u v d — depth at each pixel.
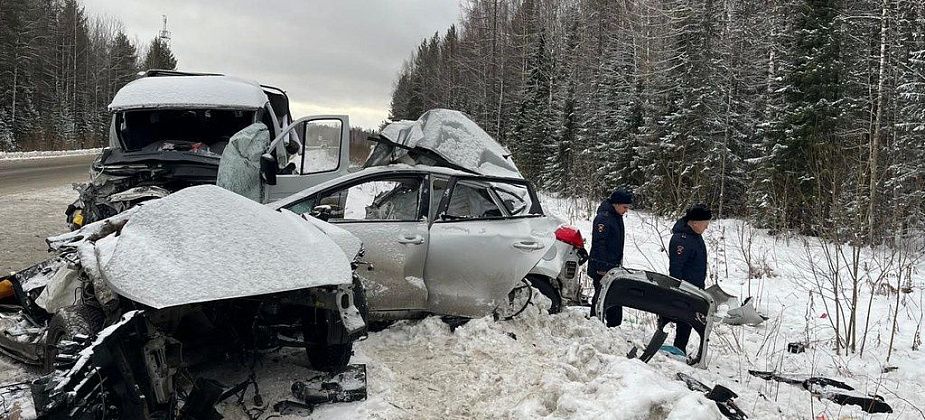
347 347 4.38
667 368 5.42
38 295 4.51
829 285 9.70
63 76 64.25
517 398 4.20
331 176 7.74
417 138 8.09
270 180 6.95
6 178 20.50
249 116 8.70
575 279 6.48
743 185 20.94
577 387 4.13
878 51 19.89
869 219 13.18
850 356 6.25
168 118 8.72
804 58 18.34
